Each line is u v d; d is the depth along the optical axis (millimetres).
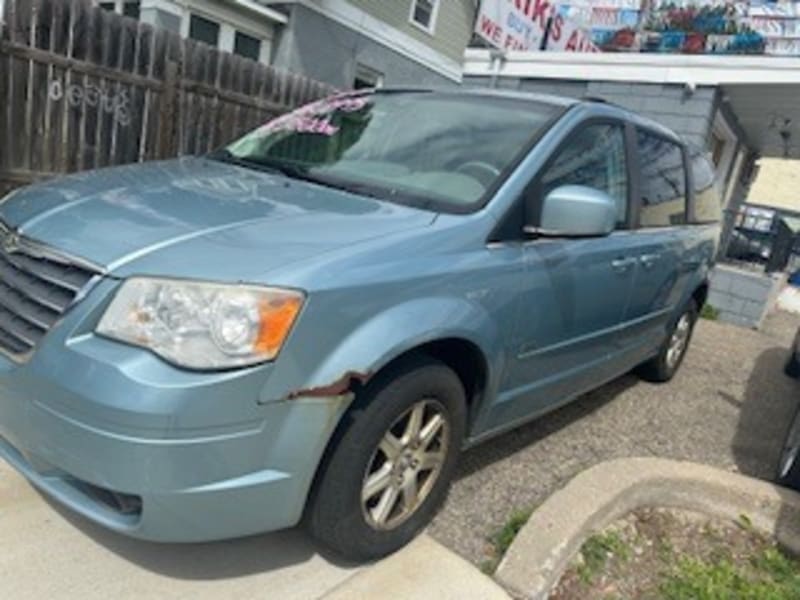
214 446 1904
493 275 2578
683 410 4703
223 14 9961
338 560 2465
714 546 2982
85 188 2518
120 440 1840
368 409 2227
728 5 10922
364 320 2135
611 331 3652
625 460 3295
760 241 13133
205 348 1878
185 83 6340
